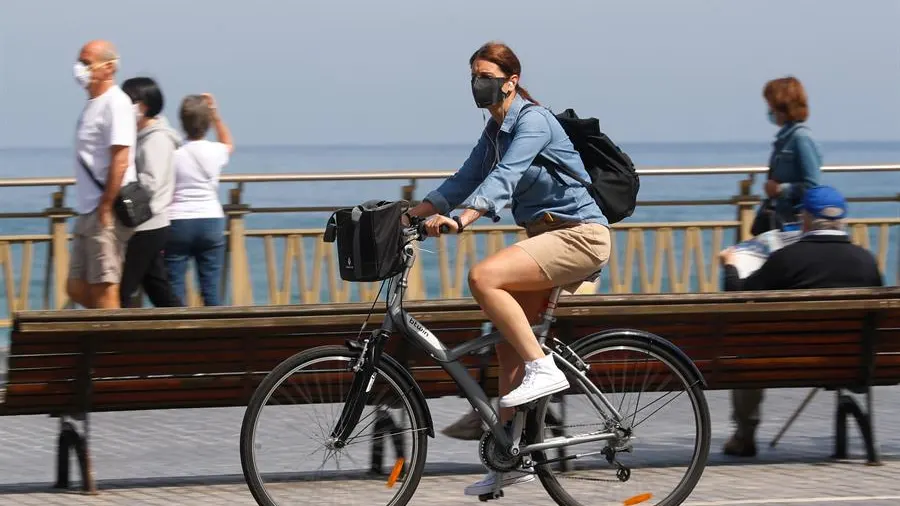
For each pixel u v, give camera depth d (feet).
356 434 53.21
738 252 71.97
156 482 63.31
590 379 54.49
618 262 104.53
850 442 72.95
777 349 63.26
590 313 59.11
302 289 100.07
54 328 55.62
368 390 52.85
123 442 74.49
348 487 53.31
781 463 66.74
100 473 65.92
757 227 84.79
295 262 99.91
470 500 58.34
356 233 49.26
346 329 59.16
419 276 102.32
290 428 52.95
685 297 59.93
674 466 55.47
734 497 58.29
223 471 66.54
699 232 104.68
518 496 59.26
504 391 54.80
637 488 55.01
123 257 75.05
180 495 60.03
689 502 57.16
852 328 63.67
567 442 53.67
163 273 82.79
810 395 70.33
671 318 61.41
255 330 58.29
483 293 51.08
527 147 50.83
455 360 52.80
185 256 87.51
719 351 62.75
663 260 104.42
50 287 96.22
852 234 105.60
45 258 95.96
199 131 87.40
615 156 53.52
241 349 58.80
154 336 57.67
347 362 53.01
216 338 58.29
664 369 55.16
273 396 52.65
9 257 95.35
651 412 55.01
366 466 53.52
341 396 53.31
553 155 51.78
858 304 61.82
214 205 87.81
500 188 50.16
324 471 53.11
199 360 58.75
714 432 75.05
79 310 55.98
